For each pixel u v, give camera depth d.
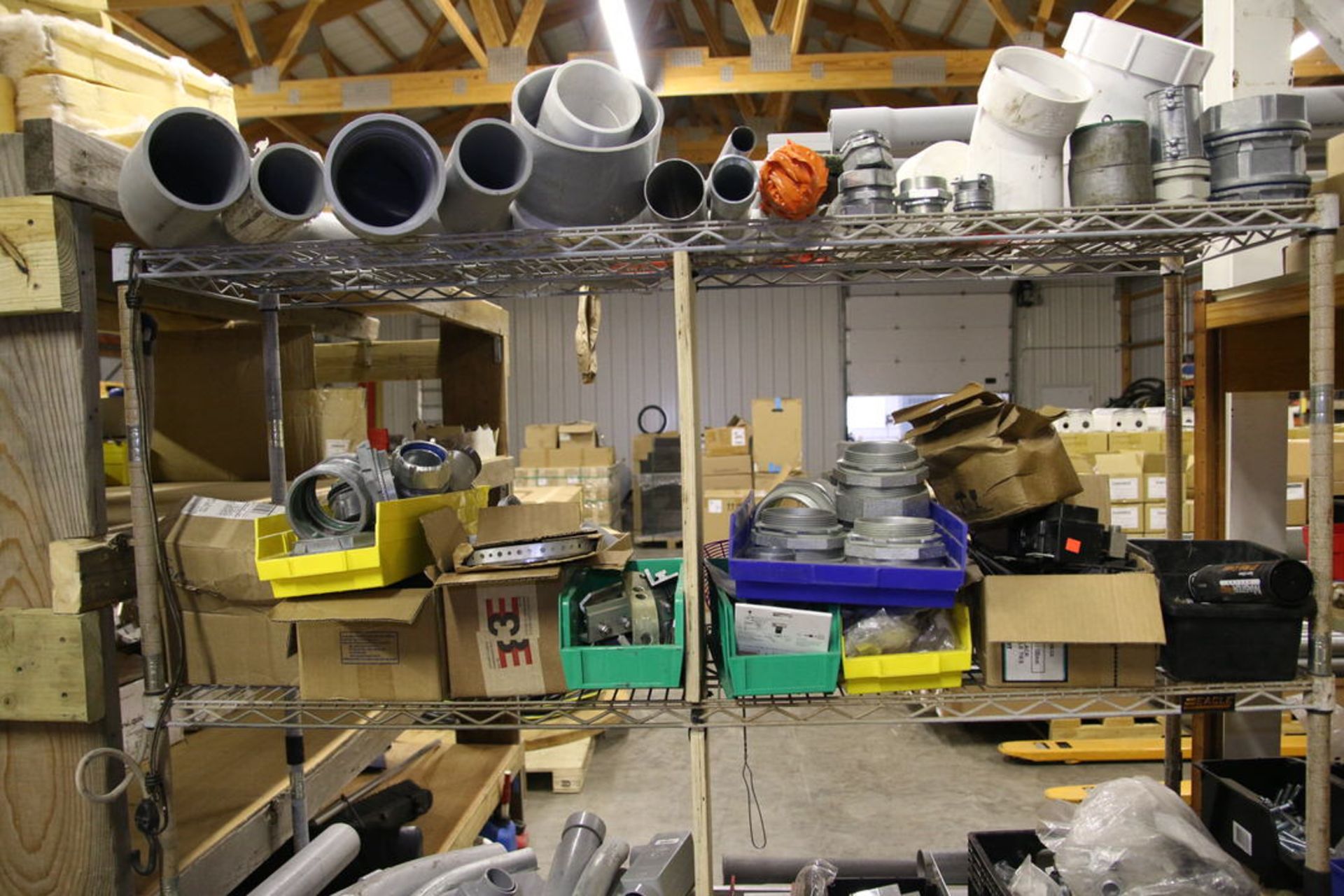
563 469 6.93
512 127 1.23
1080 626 1.33
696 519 1.34
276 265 1.38
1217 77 1.96
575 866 1.49
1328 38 1.92
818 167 1.28
